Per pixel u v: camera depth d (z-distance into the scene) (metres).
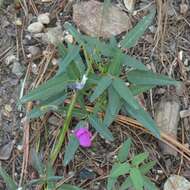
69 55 0.32
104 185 0.32
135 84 0.32
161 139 0.33
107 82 0.31
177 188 0.32
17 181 0.32
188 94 0.34
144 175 0.31
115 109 0.31
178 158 0.33
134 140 0.33
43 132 0.33
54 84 0.31
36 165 0.31
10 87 0.34
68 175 0.32
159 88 0.34
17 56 0.34
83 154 0.32
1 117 0.33
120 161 0.31
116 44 0.33
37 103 0.33
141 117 0.31
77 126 0.32
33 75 0.34
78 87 0.31
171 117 0.33
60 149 0.32
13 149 0.33
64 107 0.32
